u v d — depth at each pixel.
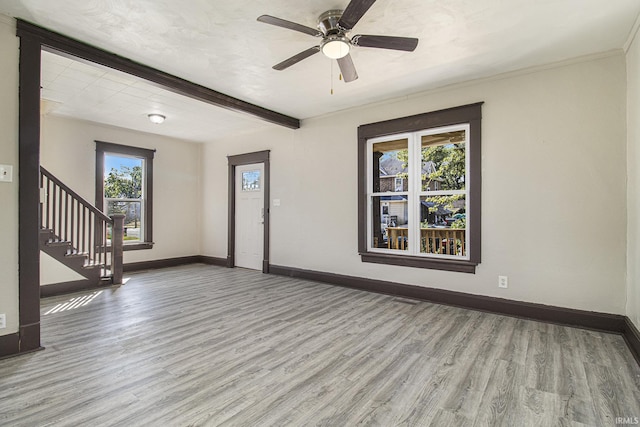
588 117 3.04
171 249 6.47
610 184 2.95
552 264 3.20
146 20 2.49
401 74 3.48
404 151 4.23
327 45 2.40
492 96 3.52
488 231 3.54
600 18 2.46
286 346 2.64
